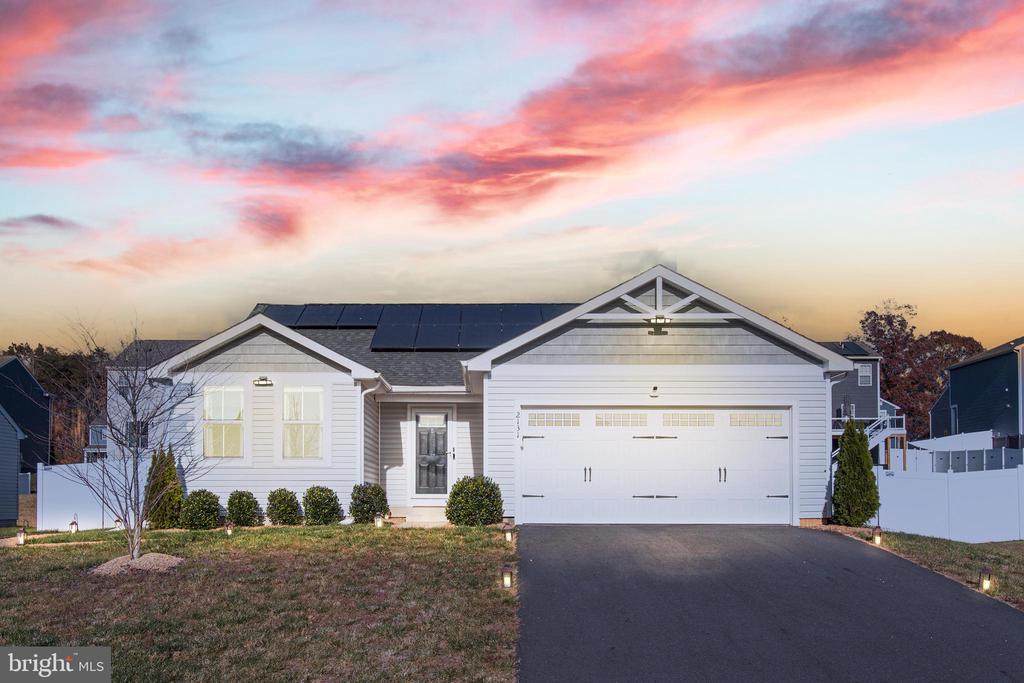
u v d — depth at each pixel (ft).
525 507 65.10
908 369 220.84
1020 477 72.08
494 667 34.81
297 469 68.08
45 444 139.13
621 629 39.06
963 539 69.10
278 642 37.40
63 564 49.65
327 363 68.80
